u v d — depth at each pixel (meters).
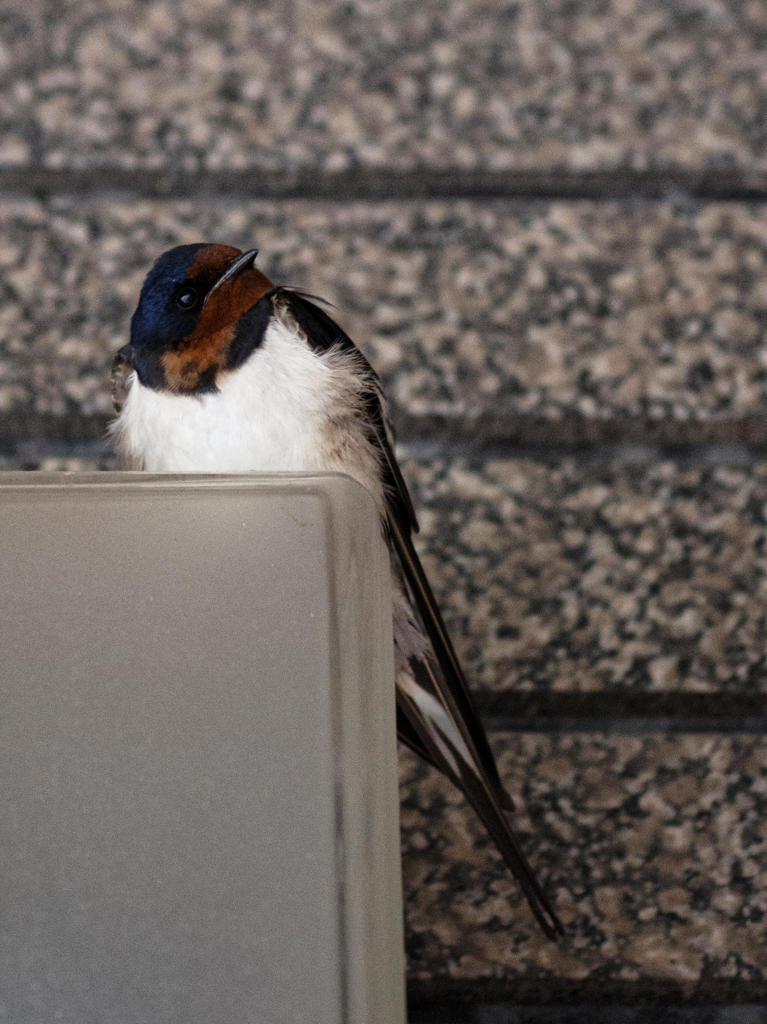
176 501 1.27
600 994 2.88
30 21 3.18
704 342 3.11
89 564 1.26
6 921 1.20
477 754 2.38
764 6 3.25
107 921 1.21
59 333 3.09
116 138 3.15
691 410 3.08
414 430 3.09
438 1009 2.89
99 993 1.19
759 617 3.01
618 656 3.00
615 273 3.14
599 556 3.04
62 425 3.08
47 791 1.22
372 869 1.27
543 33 3.23
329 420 2.25
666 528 3.05
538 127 3.20
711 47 3.23
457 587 3.02
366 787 1.26
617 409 3.08
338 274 3.12
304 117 3.18
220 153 3.16
